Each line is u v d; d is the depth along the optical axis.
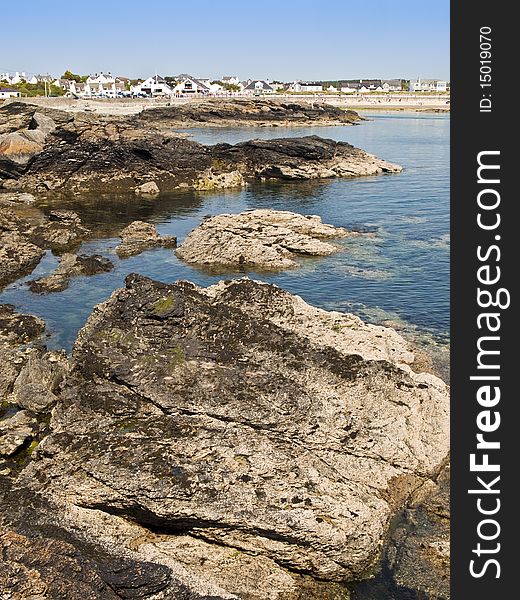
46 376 21.03
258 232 40.81
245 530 13.79
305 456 15.60
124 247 41.75
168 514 13.87
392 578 13.85
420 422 17.86
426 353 24.86
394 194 62.81
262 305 24.05
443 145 108.25
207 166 71.31
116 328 18.94
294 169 74.50
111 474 14.38
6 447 17.78
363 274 35.81
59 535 12.55
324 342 23.23
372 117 182.25
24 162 64.38
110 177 66.56
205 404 16.45
